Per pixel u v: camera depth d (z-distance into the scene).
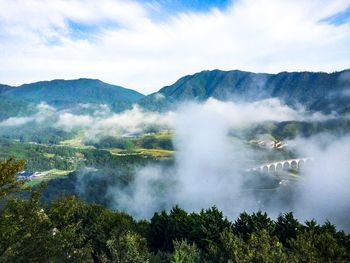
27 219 21.66
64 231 23.20
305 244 35.00
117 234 57.16
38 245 21.19
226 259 35.06
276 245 33.25
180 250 36.16
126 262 39.72
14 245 20.94
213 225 56.50
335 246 40.59
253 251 31.66
